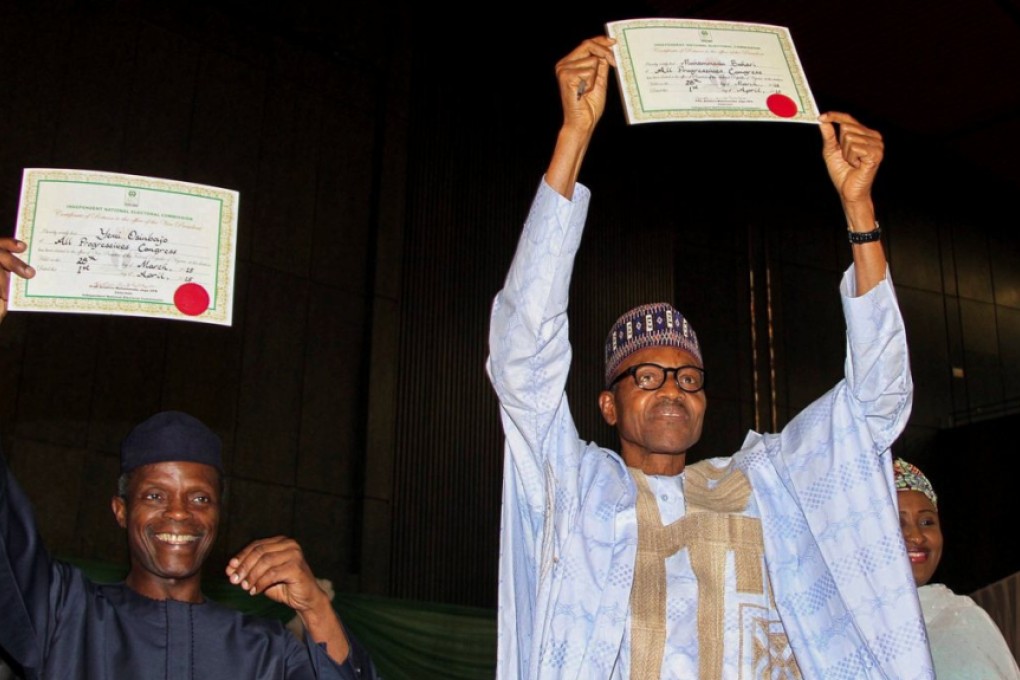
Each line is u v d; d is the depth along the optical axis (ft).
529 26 38.93
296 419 30.68
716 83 8.73
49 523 25.11
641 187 41.32
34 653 8.14
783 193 44.70
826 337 43.68
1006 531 42.80
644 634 7.95
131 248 8.39
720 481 8.64
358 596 26.73
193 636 8.77
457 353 34.73
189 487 9.07
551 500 8.14
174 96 29.89
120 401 27.04
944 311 47.70
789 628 8.00
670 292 40.57
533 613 8.04
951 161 48.98
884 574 7.80
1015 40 40.96
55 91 27.40
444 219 35.65
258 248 30.94
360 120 34.63
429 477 33.01
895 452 44.32
